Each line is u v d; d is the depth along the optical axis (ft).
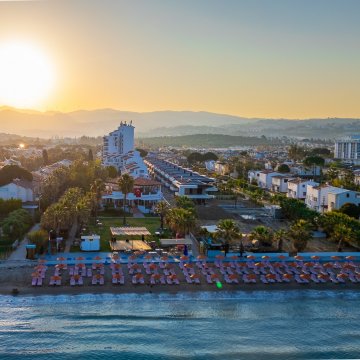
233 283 239.30
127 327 194.29
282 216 384.27
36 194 440.04
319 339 190.49
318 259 267.80
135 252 265.54
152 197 411.54
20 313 203.72
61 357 169.68
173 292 228.43
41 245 264.31
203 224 353.31
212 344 183.32
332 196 396.78
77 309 209.26
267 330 196.44
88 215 328.29
